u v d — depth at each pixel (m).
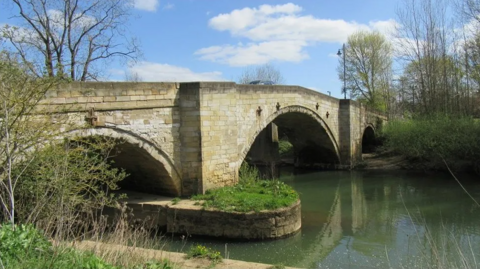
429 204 18.36
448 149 25.23
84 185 10.29
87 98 11.67
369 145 38.34
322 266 10.95
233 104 16.05
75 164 9.79
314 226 15.07
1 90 7.12
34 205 8.37
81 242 7.68
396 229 14.62
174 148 14.53
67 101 11.12
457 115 27.86
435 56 30.52
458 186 22.27
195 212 12.98
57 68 8.36
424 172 27.28
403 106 39.75
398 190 21.98
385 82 45.66
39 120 9.39
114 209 13.57
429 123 27.31
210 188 14.97
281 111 20.94
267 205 13.27
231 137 15.95
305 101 23.77
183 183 14.80
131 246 8.09
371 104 45.62
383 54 46.12
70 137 9.70
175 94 14.52
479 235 13.48
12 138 7.24
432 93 30.22
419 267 10.60
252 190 15.32
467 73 28.98
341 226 15.16
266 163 29.97
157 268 6.77
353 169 30.03
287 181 26.02
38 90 7.82
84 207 9.63
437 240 13.04
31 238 6.11
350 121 29.97
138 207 13.78
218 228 12.79
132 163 14.67
